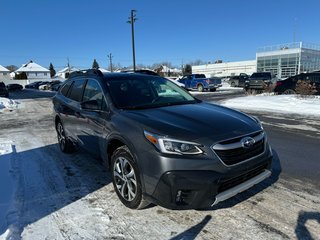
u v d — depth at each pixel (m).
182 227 3.05
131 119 3.41
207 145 2.91
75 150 5.89
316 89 15.90
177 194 2.87
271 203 3.48
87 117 4.34
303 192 3.77
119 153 3.47
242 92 25.34
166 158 2.87
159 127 3.10
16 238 2.92
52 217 3.33
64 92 5.81
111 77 4.51
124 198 3.48
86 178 4.49
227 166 2.93
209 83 26.53
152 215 3.31
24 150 6.29
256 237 2.82
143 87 4.46
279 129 7.99
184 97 4.62
